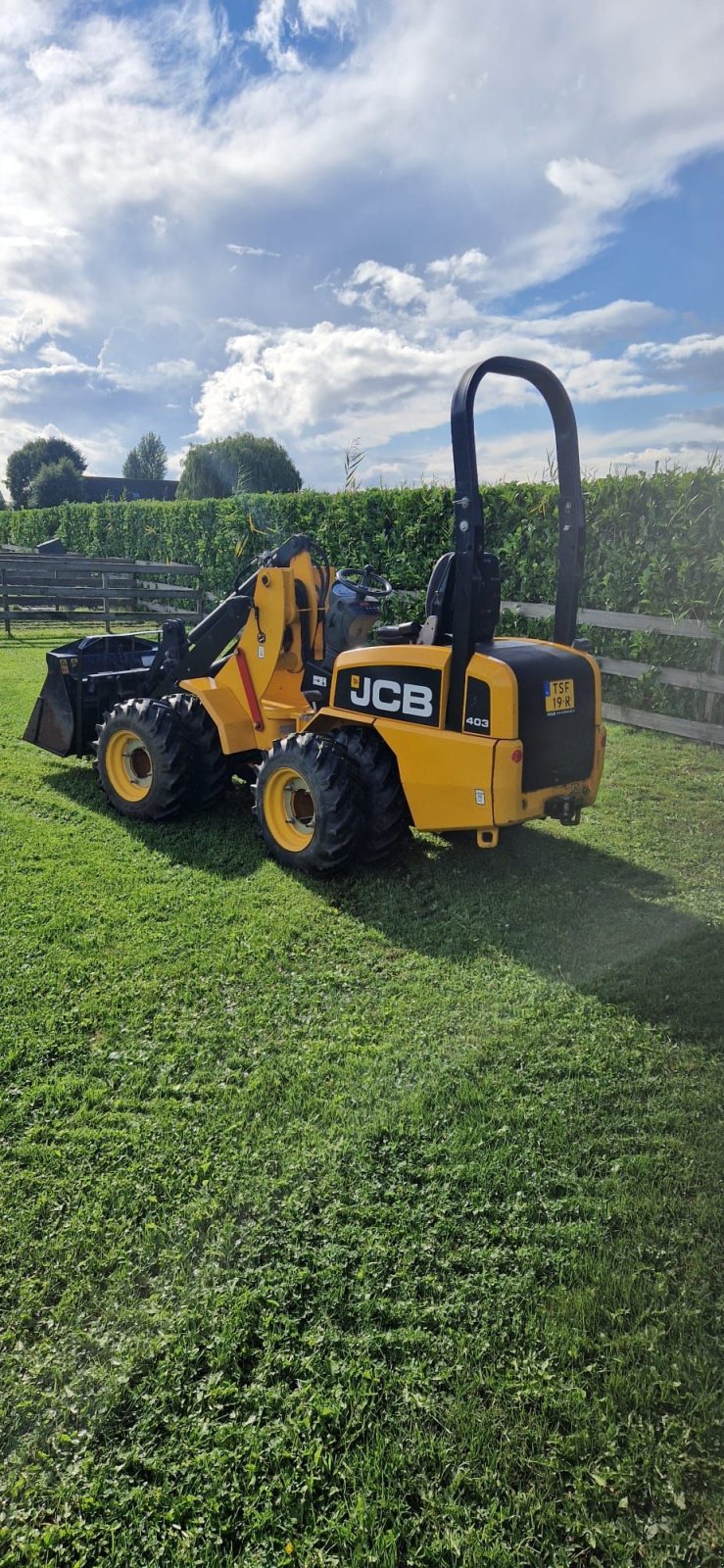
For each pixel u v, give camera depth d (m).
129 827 5.68
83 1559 1.68
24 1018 3.40
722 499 7.55
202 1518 1.74
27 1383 2.02
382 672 4.54
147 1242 2.36
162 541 18.03
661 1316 2.14
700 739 7.78
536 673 4.13
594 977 3.73
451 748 4.20
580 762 4.41
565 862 5.07
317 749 4.70
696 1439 1.86
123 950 3.96
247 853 5.21
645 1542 1.69
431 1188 2.54
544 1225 2.40
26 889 4.60
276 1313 2.15
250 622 5.47
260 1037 3.30
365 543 11.05
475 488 3.96
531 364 4.15
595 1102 2.92
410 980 3.73
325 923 4.27
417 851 5.25
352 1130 2.77
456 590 4.07
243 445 25.53
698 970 3.79
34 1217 2.45
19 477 66.94
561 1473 1.80
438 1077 3.05
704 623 7.68
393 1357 2.04
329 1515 1.74
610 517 8.36
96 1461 1.85
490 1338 2.08
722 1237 2.36
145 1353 2.06
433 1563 1.66
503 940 4.09
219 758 5.75
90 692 6.55
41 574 14.88
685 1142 2.72
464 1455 1.83
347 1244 2.35
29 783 6.55
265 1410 1.93
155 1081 3.05
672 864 5.08
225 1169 2.62
